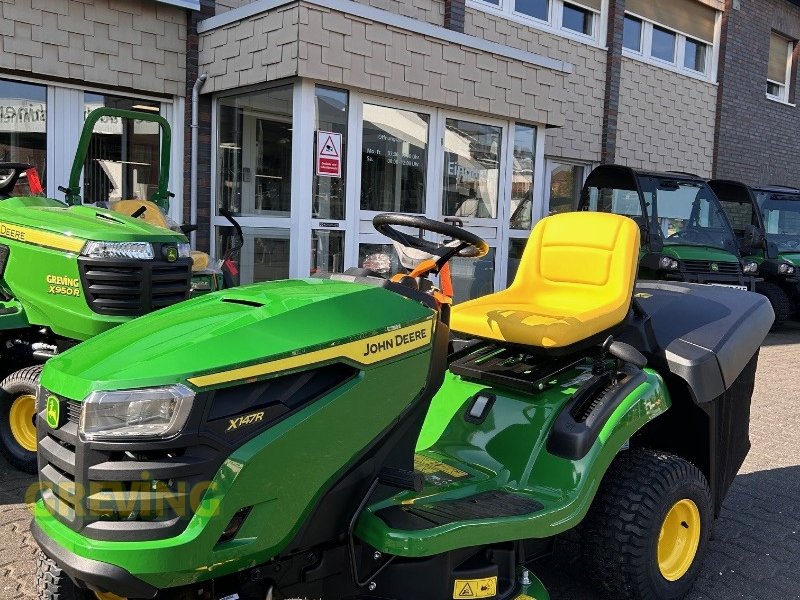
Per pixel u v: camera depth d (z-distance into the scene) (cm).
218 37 693
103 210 455
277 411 204
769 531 386
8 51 617
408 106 723
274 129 673
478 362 336
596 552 294
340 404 214
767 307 381
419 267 262
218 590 214
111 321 414
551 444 289
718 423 339
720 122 1388
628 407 299
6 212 443
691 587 319
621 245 345
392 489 244
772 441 541
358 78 656
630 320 341
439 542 228
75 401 198
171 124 729
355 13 641
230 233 729
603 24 1143
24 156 653
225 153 730
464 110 768
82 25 655
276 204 679
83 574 188
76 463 194
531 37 1038
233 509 195
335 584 232
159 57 704
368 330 224
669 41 1299
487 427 307
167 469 188
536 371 317
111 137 703
